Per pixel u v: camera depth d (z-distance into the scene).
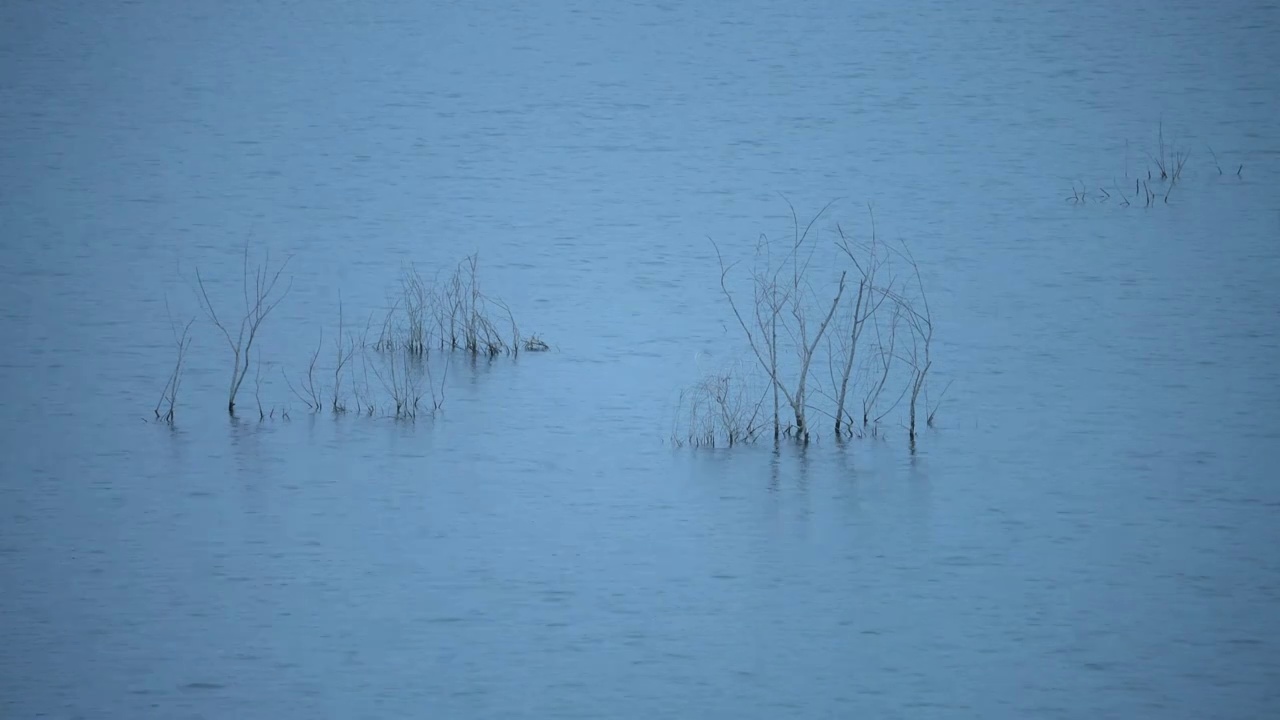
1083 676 60.38
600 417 95.44
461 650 63.00
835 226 167.12
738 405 92.31
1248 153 194.75
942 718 57.16
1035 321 119.00
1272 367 104.88
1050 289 129.75
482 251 157.50
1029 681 59.97
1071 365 106.19
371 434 92.00
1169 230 151.62
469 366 108.69
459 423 94.00
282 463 86.44
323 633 64.62
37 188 192.88
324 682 60.28
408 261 152.12
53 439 91.31
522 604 67.44
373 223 173.62
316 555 73.06
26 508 79.50
